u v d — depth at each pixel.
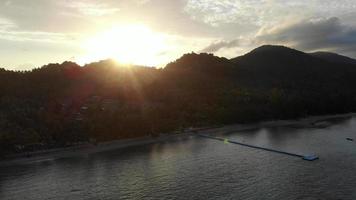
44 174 156.75
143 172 156.62
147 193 129.12
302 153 180.12
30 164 174.38
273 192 123.75
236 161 171.12
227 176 145.50
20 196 130.12
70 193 131.88
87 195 129.25
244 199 118.38
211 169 157.50
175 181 141.62
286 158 174.12
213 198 120.69
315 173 144.62
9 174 157.62
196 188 132.00
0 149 183.88
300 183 132.38
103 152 199.75
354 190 122.88
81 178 149.88
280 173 146.75
